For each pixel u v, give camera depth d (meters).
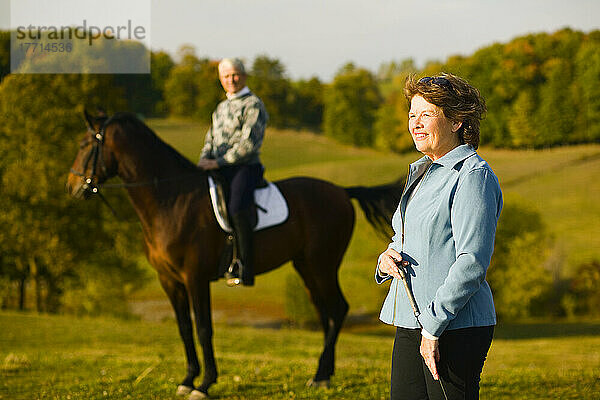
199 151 68.25
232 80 5.37
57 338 11.02
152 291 39.12
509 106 75.88
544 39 77.75
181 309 5.54
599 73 71.81
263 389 5.50
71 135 27.69
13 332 11.77
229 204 5.31
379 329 30.45
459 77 2.28
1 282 28.70
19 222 25.47
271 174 67.56
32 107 27.36
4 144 26.92
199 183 5.43
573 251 42.94
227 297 38.53
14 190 25.75
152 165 5.38
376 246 38.88
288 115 94.56
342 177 66.00
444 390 2.13
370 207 6.12
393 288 2.37
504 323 33.25
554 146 73.31
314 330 32.00
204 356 5.28
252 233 5.41
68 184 5.52
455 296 2.01
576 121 72.56
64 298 29.53
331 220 5.89
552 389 5.36
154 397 5.28
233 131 5.46
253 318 33.88
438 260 2.16
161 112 87.50
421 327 2.19
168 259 5.33
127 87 48.91
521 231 37.19
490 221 2.04
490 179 2.10
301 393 5.26
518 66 75.56
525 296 34.19
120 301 30.38
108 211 26.50
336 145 84.06
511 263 35.53
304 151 79.44
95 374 6.61
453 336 2.12
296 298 32.25
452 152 2.20
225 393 5.37
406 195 2.35
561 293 38.22
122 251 27.48
